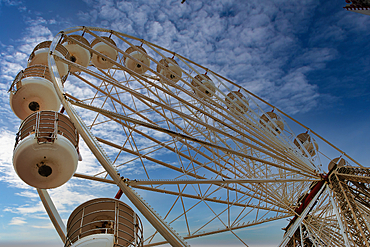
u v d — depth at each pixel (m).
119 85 12.56
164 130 11.00
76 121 9.41
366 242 14.17
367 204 16.84
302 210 20.61
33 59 16.12
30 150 9.69
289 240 19.14
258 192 20.28
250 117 20.52
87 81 21.70
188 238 17.92
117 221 9.89
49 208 12.95
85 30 18.53
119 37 20.66
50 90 13.70
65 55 16.98
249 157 13.75
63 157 10.02
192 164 18.19
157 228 8.37
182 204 13.13
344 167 17.91
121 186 8.74
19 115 13.91
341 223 15.38
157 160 21.72
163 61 23.75
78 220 9.98
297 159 18.56
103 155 8.96
